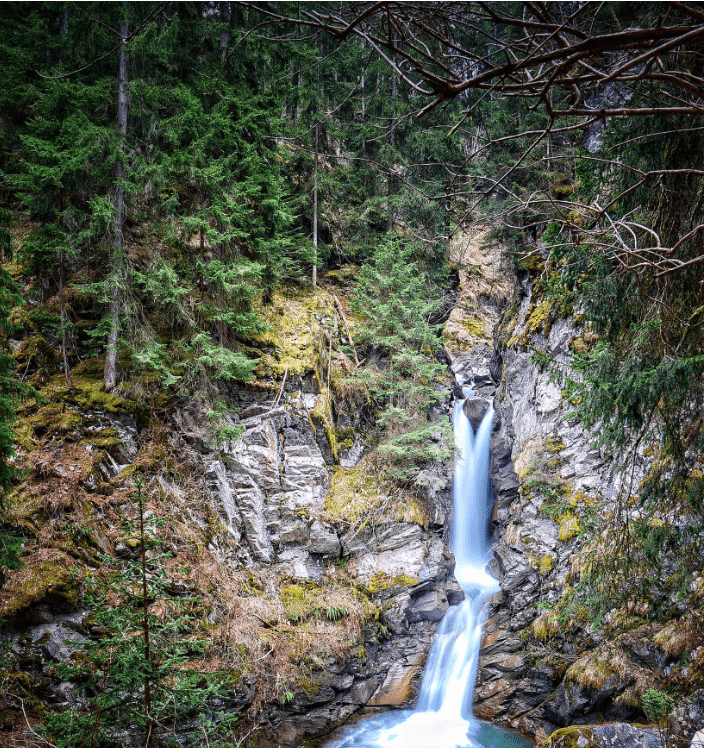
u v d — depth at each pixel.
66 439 11.92
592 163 5.82
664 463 5.91
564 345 15.94
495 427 18.55
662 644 10.46
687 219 5.18
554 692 12.55
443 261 19.75
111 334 12.85
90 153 11.73
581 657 12.11
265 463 15.09
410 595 14.90
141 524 6.05
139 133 13.60
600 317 5.92
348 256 20.72
